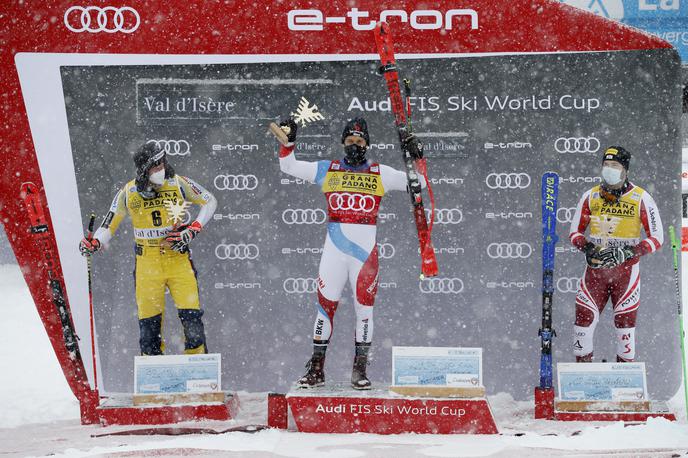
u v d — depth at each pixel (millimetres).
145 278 20344
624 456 15516
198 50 21688
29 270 21609
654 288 21672
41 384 24812
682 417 19547
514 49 21438
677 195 21469
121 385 22219
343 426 18281
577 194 21547
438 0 21422
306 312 22188
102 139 21781
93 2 21531
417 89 21594
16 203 21547
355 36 21578
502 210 21766
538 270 21812
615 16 42969
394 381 18562
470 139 21672
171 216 20297
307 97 21734
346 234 19078
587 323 20578
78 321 21938
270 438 17688
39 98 21578
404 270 22062
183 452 16328
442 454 16047
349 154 19328
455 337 22031
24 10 21422
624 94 21328
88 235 20172
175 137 21875
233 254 22125
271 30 21641
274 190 21984
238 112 21828
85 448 16891
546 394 19344
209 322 22234
